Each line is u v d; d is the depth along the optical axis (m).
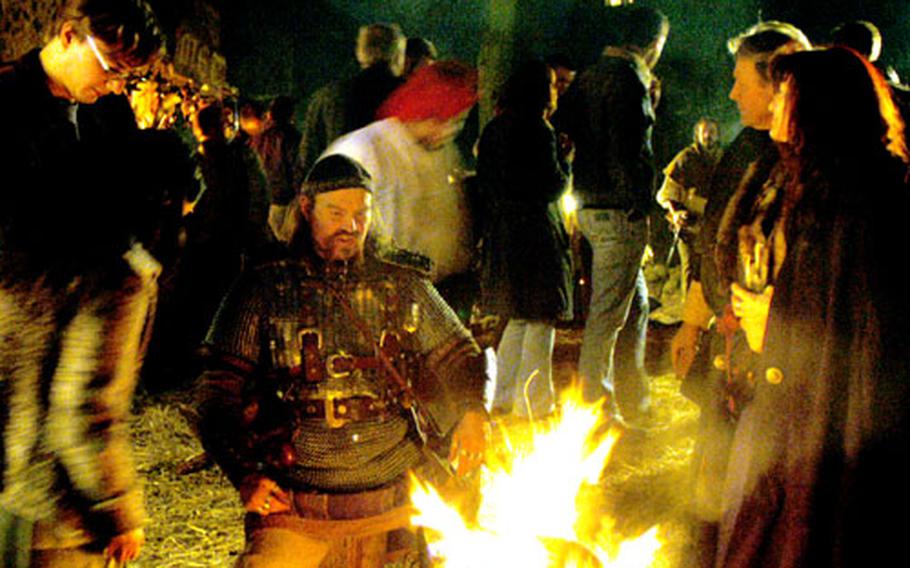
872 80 2.86
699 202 8.88
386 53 5.70
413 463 3.09
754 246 3.12
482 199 6.09
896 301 2.67
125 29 2.67
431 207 4.69
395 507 3.06
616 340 6.68
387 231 4.56
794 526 2.77
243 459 2.93
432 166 4.66
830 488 2.74
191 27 11.14
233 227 7.32
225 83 12.93
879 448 2.68
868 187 2.75
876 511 2.69
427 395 3.21
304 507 3.00
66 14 2.68
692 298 4.02
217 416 2.93
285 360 3.01
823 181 2.81
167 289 7.24
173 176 2.64
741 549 2.93
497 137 6.01
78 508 2.53
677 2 14.89
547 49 13.05
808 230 2.81
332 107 5.75
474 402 3.15
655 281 12.35
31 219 2.49
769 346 2.85
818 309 2.76
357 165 3.05
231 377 2.98
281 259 3.04
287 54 16.08
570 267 6.31
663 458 5.92
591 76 6.01
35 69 2.71
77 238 2.49
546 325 6.26
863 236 2.71
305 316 3.01
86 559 2.63
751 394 3.12
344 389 3.01
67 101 2.76
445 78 4.55
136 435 6.16
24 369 2.47
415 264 3.15
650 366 8.37
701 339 4.01
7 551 2.54
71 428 2.48
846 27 4.77
